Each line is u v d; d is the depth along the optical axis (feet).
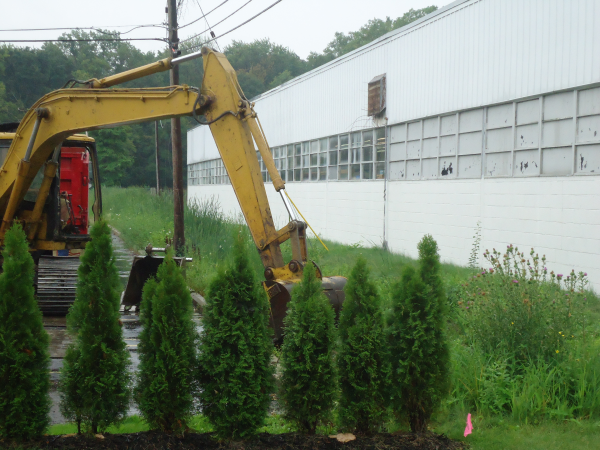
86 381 13.67
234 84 25.46
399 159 58.54
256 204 25.40
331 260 50.31
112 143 197.06
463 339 22.59
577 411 17.12
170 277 14.11
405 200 57.16
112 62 262.26
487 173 46.14
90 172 38.37
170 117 26.81
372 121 62.95
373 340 14.34
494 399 17.26
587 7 36.81
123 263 51.01
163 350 13.67
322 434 14.42
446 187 50.78
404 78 56.95
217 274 14.28
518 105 42.98
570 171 38.37
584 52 37.06
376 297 14.67
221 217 63.41
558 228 39.01
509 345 20.26
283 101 87.56
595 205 36.27
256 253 42.55
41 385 13.73
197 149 136.87
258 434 14.24
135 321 31.53
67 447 13.35
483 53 46.11
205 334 14.26
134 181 226.58
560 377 18.08
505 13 43.73
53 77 228.22
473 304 23.76
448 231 50.60
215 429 14.02
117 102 27.58
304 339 14.15
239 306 14.32
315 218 77.77
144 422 15.38
